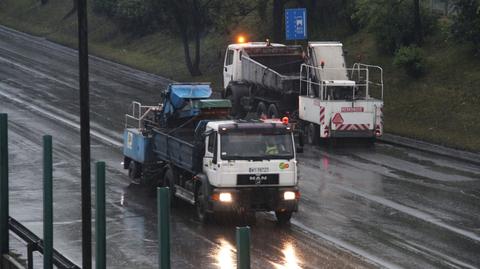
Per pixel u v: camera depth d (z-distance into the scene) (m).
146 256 45.69
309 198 58.31
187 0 117.75
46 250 38.25
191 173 54.28
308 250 46.44
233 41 127.75
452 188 61.50
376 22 102.06
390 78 97.12
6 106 96.06
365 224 51.81
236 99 90.19
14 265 42.34
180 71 123.12
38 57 137.75
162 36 141.50
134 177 62.69
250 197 50.47
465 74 91.06
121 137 80.81
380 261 44.44
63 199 58.34
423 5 102.88
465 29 93.62
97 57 139.50
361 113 77.38
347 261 44.41
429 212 54.69
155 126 62.00
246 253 26.80
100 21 158.88
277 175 50.62
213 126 51.22
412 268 43.25
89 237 36.91
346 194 59.47
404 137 81.56
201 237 49.09
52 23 168.50
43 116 90.56
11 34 165.25
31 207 56.19
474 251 46.38
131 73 124.94
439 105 87.44
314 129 78.75
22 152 73.56
